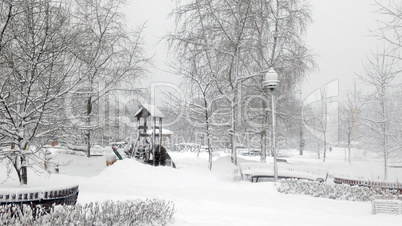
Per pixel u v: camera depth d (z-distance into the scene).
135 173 15.31
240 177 17.75
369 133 22.80
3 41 8.45
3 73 8.47
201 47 20.17
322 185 12.54
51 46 8.78
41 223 5.15
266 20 20.75
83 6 21.64
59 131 9.92
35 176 11.91
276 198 11.16
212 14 19.69
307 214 8.49
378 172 22.61
